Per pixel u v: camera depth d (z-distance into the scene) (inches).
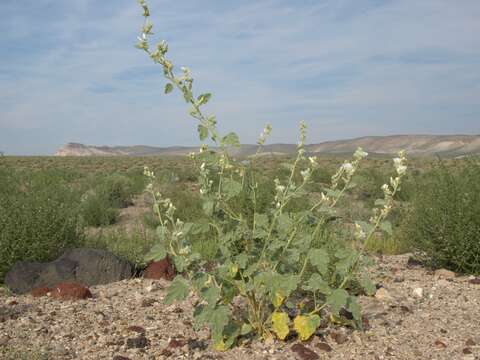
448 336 57.8
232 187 51.9
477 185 94.9
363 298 71.6
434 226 92.0
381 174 240.7
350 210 150.3
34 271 81.7
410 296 73.9
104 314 66.9
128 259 95.3
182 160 748.6
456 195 94.0
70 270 82.6
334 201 53.2
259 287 53.7
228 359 52.2
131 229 139.8
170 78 50.9
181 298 49.6
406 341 56.2
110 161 736.3
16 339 57.7
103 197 183.9
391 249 108.3
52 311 67.9
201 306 52.1
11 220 91.7
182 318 65.2
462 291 76.9
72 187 227.5
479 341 56.2
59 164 619.5
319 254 51.3
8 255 86.0
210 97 51.2
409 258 98.1
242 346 54.7
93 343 56.9
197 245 95.7
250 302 55.6
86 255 84.8
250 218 88.5
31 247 88.6
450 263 92.4
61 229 95.4
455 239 88.5
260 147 55.9
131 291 78.4
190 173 317.4
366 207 165.3
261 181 132.2
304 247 52.9
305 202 105.0
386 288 77.8
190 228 52.4
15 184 206.1
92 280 83.0
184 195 174.2
